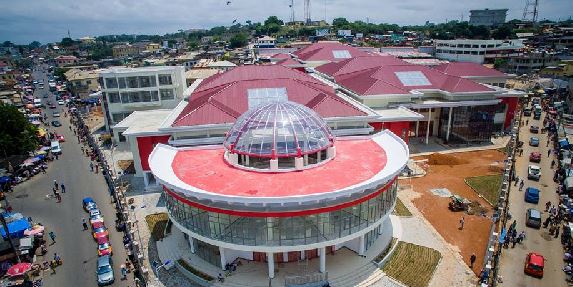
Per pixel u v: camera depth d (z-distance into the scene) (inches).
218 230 1421.0
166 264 1583.4
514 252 1638.8
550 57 5905.5
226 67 5236.2
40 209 2268.7
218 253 1521.9
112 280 1558.8
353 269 1504.7
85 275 1635.1
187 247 1692.9
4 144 2827.3
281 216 1333.7
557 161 2694.4
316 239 1398.9
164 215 2022.6
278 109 1674.5
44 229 2028.8
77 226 2057.1
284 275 1473.9
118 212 2135.8
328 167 1636.3
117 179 2541.8
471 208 2018.9
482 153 2859.3
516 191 2225.6
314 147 1621.6
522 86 5034.5
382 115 2650.1
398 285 1438.2
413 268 1529.3
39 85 7322.8
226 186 1477.6
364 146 1892.2
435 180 2399.1
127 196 2281.0
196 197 1350.9
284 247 1378.0
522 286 1434.5
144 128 2426.2
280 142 1590.8
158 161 1702.8
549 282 1455.5
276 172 1584.6
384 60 3890.3
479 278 1464.1
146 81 3329.2
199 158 1793.8
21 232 1875.0
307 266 1523.1
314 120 1708.9
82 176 2763.3
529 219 1834.4
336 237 1422.2
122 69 3548.2
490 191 2228.1
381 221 1556.3
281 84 2630.4
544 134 3294.8
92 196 2418.8
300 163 1587.1
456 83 3095.5
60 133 3905.0
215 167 1678.2
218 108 2303.2
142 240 1797.5
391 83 3127.5
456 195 2155.5
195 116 2249.0
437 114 3196.4
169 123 2301.9
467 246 1681.8
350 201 1385.3
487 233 1784.0
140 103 3371.1
